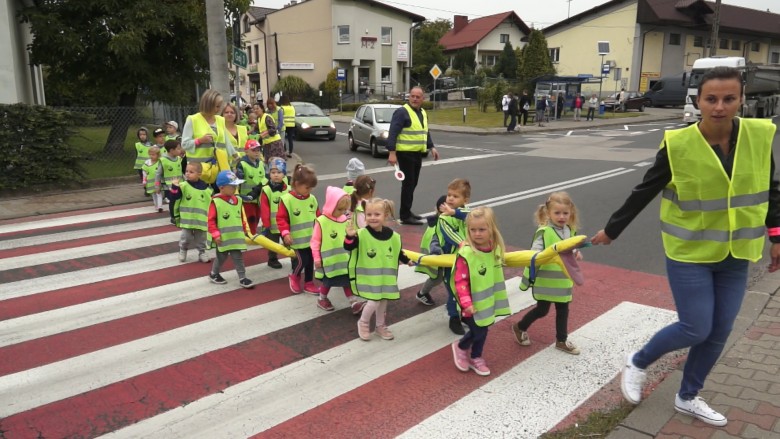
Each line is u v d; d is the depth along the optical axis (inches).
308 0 1881.2
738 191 110.5
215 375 158.4
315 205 222.5
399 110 319.6
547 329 187.6
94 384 153.8
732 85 105.0
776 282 218.1
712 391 139.9
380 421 135.2
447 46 2442.2
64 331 188.2
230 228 225.3
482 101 1503.4
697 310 117.0
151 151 379.9
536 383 152.4
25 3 621.6
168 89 631.8
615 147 756.6
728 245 113.0
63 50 550.0
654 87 1691.7
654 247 283.7
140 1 565.6
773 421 126.4
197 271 252.7
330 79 1825.8
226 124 294.0
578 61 1961.1
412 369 161.6
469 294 152.2
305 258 220.4
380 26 1950.1
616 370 159.2
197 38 620.1
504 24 2324.1
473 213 152.1
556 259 151.8
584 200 394.9
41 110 430.9
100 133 709.3
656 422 128.0
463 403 142.8
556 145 794.2
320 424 134.1
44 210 378.6
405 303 214.8
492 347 175.0
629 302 210.5
